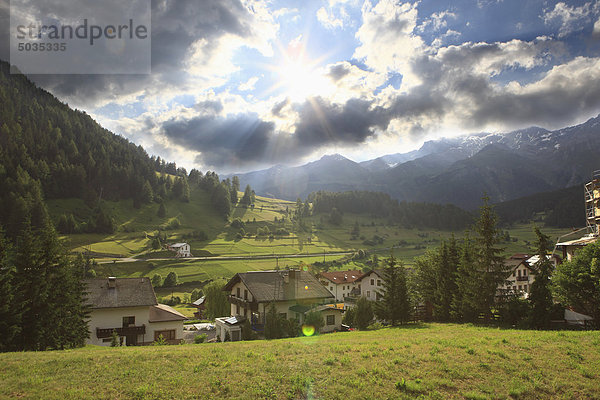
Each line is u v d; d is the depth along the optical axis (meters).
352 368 15.47
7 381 13.06
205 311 74.06
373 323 46.66
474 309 36.84
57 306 31.27
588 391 13.63
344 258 183.88
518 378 14.73
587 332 23.78
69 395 11.88
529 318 30.67
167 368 15.05
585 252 33.31
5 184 178.38
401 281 41.16
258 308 46.62
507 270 35.91
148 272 138.50
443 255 42.94
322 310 48.16
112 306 44.97
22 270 29.41
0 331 25.81
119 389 12.59
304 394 12.77
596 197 64.19
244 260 165.00
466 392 13.37
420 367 15.78
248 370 14.73
